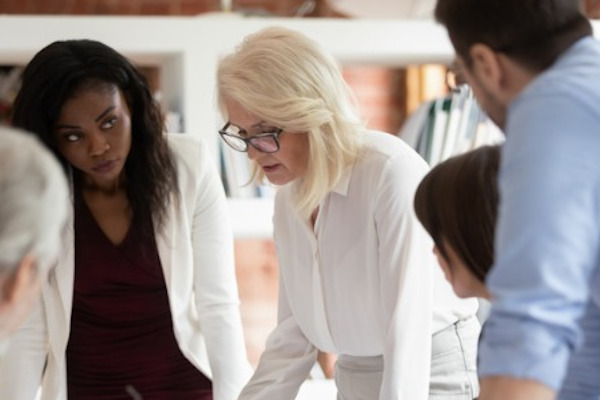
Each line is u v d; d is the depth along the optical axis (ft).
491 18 5.24
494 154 5.57
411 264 7.55
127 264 9.04
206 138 11.93
